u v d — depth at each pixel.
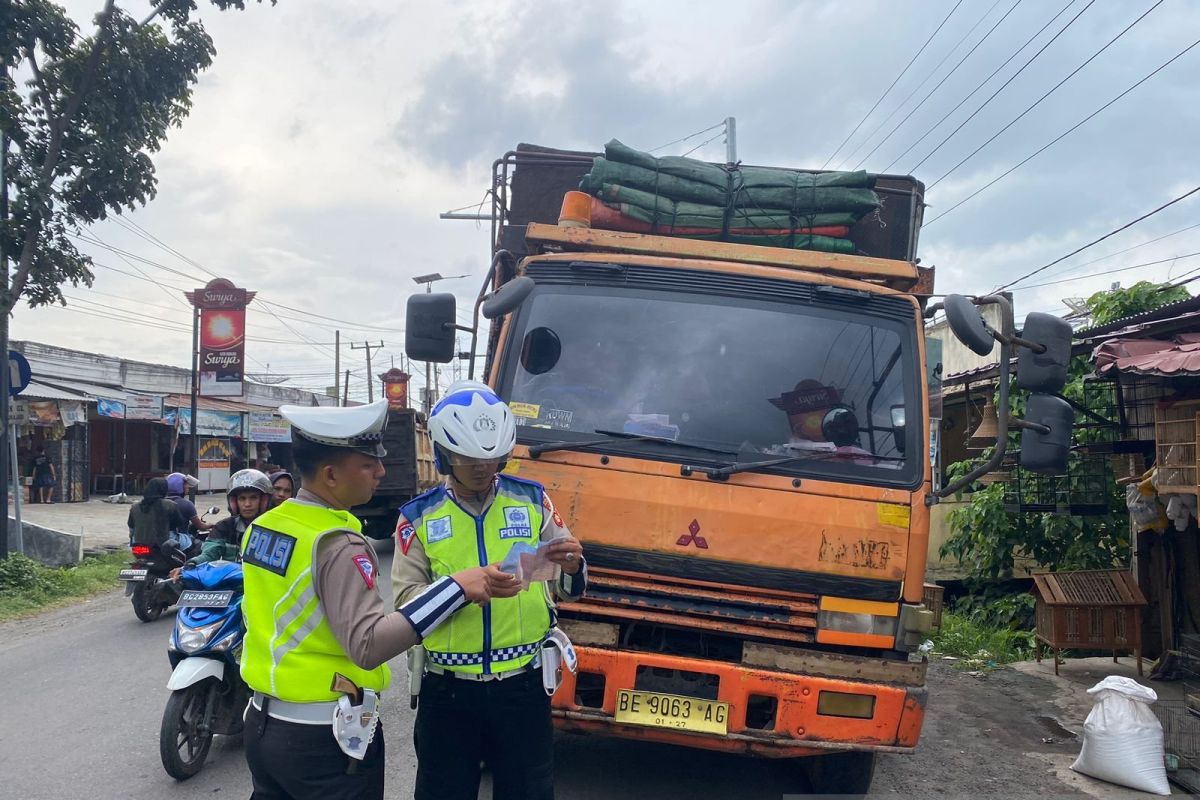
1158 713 5.85
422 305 4.64
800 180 5.42
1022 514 9.66
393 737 5.76
